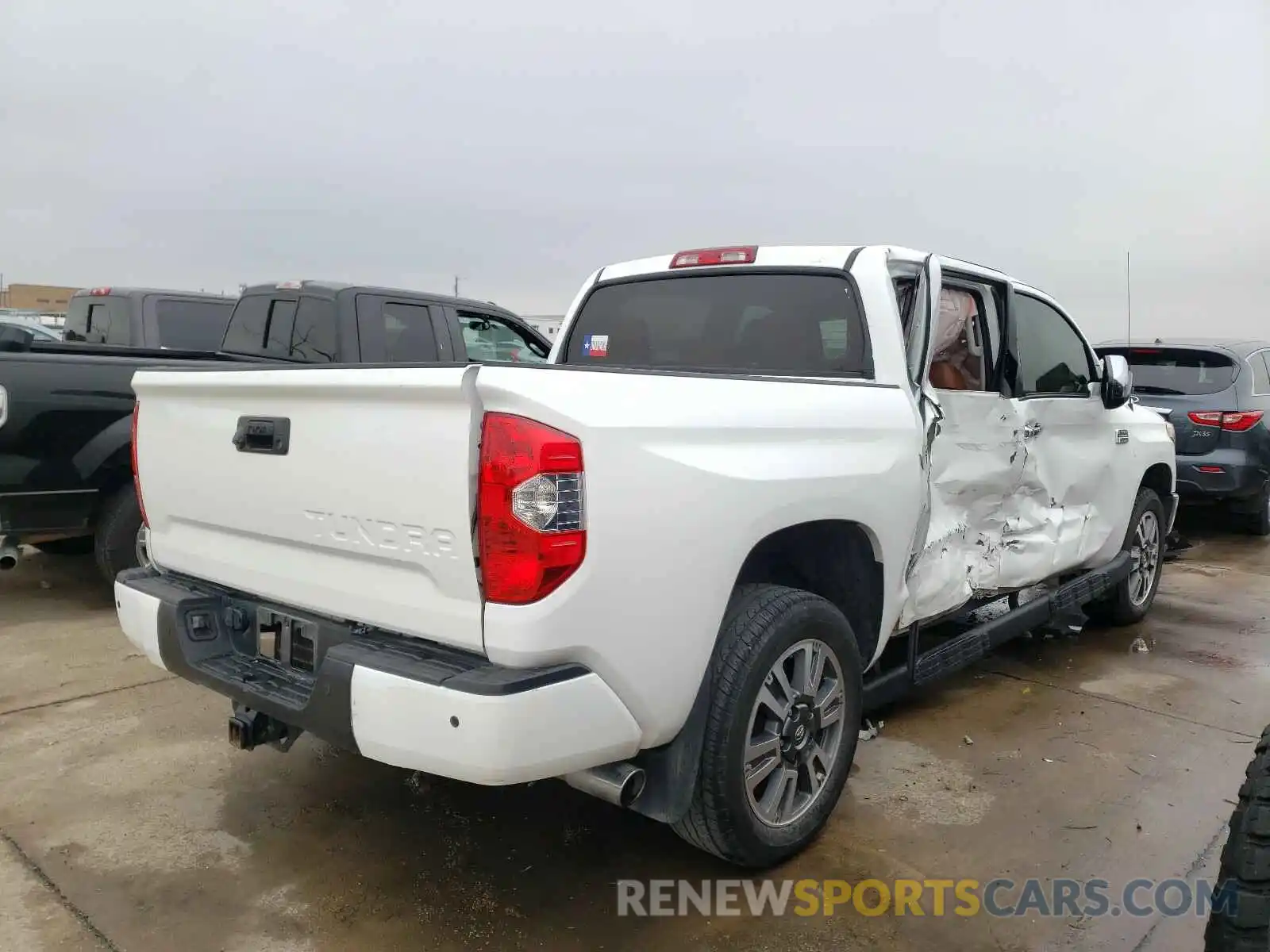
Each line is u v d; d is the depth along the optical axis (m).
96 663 4.85
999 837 3.25
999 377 4.05
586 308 4.38
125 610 3.23
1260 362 8.77
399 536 2.41
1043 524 4.41
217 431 2.94
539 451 2.18
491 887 2.91
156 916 2.73
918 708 4.42
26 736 3.96
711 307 3.94
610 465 2.28
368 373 2.41
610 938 2.67
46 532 5.36
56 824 3.25
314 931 2.67
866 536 3.19
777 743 2.89
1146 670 5.04
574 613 2.25
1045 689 4.71
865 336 3.46
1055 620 4.75
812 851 3.13
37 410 5.15
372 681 2.33
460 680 2.21
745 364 3.79
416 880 2.94
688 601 2.48
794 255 3.74
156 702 4.35
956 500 3.76
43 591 6.27
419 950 2.60
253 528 2.87
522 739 2.19
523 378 2.22
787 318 3.70
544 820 3.33
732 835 2.76
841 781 3.17
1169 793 3.59
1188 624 5.97
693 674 2.55
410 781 3.62
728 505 2.56
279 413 2.72
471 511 2.23
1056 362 4.65
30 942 2.61
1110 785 3.65
